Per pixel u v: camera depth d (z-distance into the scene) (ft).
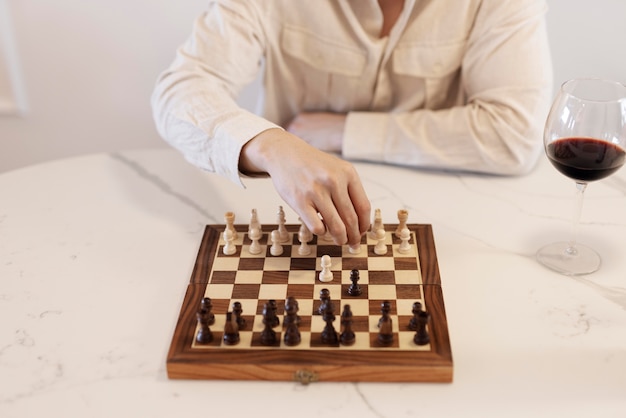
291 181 4.17
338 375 3.39
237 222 4.68
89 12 7.55
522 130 5.16
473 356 3.52
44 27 7.66
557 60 7.13
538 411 3.21
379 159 5.39
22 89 8.07
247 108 8.09
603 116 3.85
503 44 5.35
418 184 5.12
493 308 3.84
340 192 4.06
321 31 5.72
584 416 3.18
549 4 6.84
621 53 6.90
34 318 3.83
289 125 6.01
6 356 3.58
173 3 7.43
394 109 6.16
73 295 4.01
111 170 5.37
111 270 4.22
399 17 5.49
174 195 5.02
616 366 3.45
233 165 4.55
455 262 4.22
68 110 8.23
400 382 3.40
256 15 5.61
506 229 4.54
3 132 8.41
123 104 8.16
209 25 5.54
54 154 8.55
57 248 4.44
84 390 3.37
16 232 4.63
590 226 4.56
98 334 3.71
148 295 4.00
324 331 3.52
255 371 3.41
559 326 3.70
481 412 3.21
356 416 3.20
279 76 6.12
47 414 3.24
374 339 3.54
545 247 4.33
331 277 4.00
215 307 3.80
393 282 3.97
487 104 5.32
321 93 6.13
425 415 3.20
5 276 4.19
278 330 3.63
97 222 4.72
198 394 3.34
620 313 3.79
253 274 4.07
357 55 5.79
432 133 5.29
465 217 4.69
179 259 4.32
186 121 4.89
